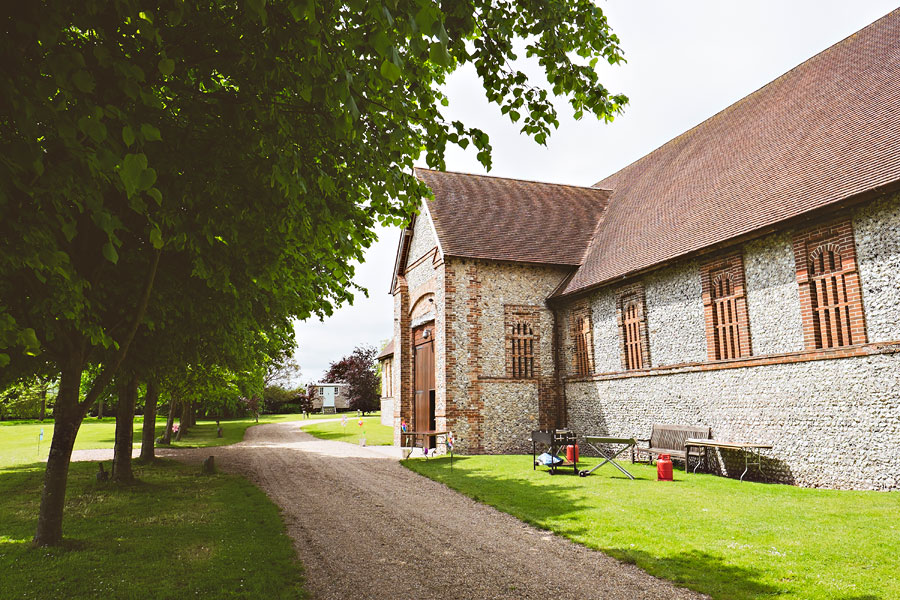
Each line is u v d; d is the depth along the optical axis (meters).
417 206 7.08
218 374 21.61
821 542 7.45
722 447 13.82
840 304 11.89
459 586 6.36
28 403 34.16
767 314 13.56
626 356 18.83
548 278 22.94
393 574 6.80
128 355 10.52
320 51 4.20
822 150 13.97
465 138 5.88
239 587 6.12
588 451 20.31
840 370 11.63
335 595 6.07
